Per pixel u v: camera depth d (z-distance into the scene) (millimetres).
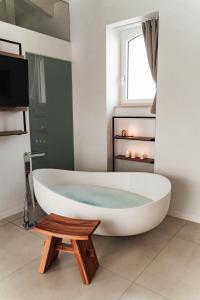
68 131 3574
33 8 2947
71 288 1751
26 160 2625
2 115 2719
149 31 2867
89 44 3256
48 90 3205
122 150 3500
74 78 3496
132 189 2992
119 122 3445
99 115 3350
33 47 2951
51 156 3365
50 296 1681
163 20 2615
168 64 2654
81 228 1846
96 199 2789
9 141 2834
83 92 3445
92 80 3324
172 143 2756
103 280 1826
